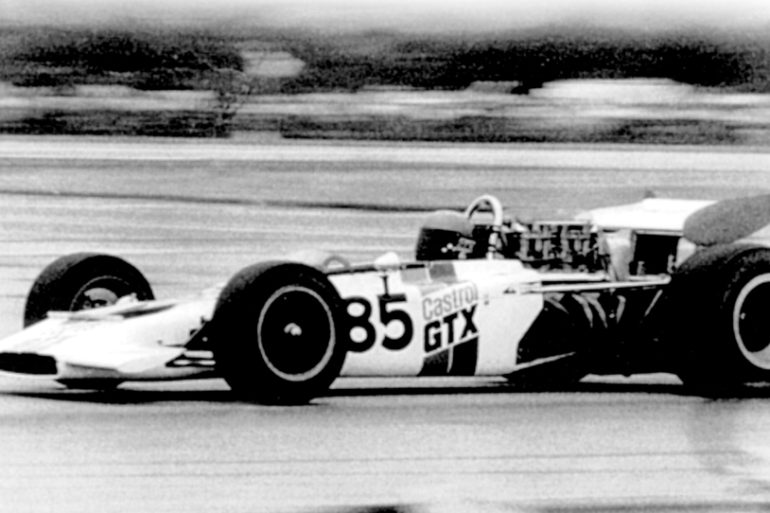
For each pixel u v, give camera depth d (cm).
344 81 6050
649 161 4888
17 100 5712
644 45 6184
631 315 1561
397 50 6231
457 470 1140
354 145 5397
